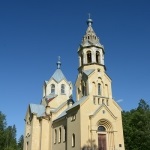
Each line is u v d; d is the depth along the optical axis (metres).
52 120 57.56
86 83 50.03
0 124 89.06
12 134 97.44
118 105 50.25
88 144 42.84
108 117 46.81
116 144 45.72
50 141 56.31
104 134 46.06
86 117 45.00
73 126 46.09
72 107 47.31
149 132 63.03
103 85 50.75
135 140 66.94
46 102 64.69
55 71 71.75
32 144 57.81
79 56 55.78
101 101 48.66
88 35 56.75
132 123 71.38
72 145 45.03
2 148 87.06
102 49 54.78
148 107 70.94
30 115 63.34
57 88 67.69
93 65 52.12
